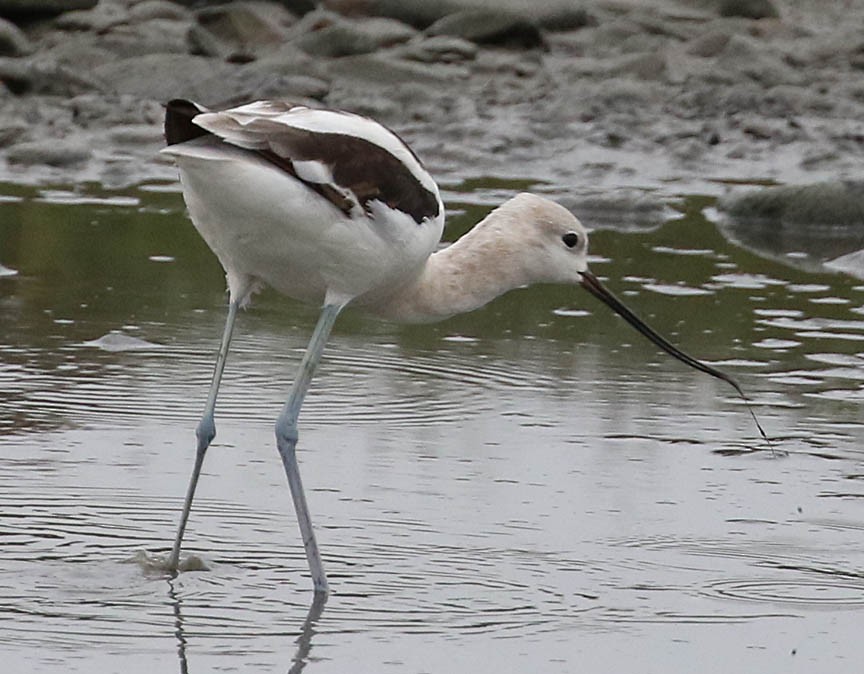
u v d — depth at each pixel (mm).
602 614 8180
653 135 20188
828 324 13453
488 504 9547
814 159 19359
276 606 8180
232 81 21078
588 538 9117
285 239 8438
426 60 22219
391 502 9555
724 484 9977
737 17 24344
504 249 9688
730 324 13375
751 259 15508
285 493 9664
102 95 20547
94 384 11438
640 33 23609
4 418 10680
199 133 8172
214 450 10312
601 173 18781
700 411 11312
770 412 11297
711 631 8023
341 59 21828
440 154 19188
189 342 12492
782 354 12617
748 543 9117
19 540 8828
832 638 7980
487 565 8727
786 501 9742
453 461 10234
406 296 9445
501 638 7883
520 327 13250
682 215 17125
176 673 7383
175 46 22172
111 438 10430
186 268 14516
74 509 9297
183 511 8625
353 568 8664
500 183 18109
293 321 13219
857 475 10188
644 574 8688
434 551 8898
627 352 12625
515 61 22562
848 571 8797
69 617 7949
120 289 13781
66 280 13953
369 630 7938
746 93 21531
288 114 8430
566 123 20547
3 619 7887
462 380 11867
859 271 15188
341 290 8844
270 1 23172
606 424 10992
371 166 8547
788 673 7574
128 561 8641
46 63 20859
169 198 17016
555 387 11758
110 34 22234
